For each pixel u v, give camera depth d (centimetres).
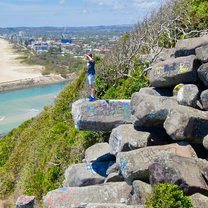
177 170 1121
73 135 2441
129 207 1147
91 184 1553
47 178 2380
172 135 1290
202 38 1540
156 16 2670
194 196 1086
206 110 1371
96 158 1691
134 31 2862
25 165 3056
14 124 7969
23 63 19362
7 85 13350
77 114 1572
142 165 1258
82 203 1363
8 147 3938
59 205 1389
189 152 1252
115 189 1384
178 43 1556
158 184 1114
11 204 2752
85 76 3259
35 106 9788
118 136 1444
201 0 2328
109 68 2541
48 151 2744
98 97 2436
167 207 1049
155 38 2366
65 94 3431
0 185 3128
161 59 1953
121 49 2714
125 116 1547
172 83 1495
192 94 1371
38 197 2388
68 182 1631
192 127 1270
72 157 2272
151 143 1378
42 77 14912
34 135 3497
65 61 18438
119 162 1327
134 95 1449
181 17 2327
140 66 2261
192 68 1438
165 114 1357
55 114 3281
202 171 1176
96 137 2086
